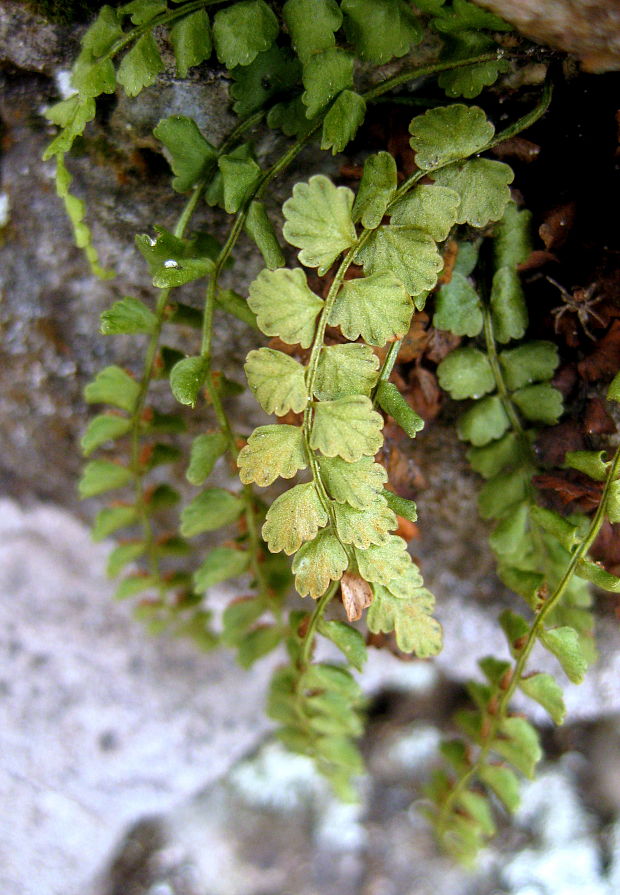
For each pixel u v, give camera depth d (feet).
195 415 0.57
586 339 0.45
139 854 0.70
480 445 0.47
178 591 0.58
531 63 0.41
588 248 0.43
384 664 0.70
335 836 0.71
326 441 0.38
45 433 0.61
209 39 0.40
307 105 0.39
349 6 0.38
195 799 0.72
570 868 0.68
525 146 0.42
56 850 0.67
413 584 0.40
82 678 0.68
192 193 0.45
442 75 0.40
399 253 0.38
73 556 0.69
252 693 0.71
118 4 0.42
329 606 0.58
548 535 0.46
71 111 0.39
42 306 0.55
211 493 0.47
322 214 0.37
